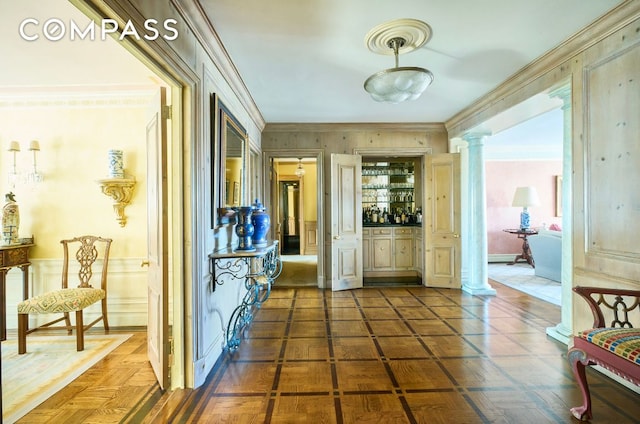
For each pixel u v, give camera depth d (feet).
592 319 7.90
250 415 6.09
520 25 7.74
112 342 9.55
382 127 16.47
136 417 6.07
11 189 10.64
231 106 10.31
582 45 8.09
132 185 10.68
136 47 5.32
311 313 12.16
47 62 8.63
